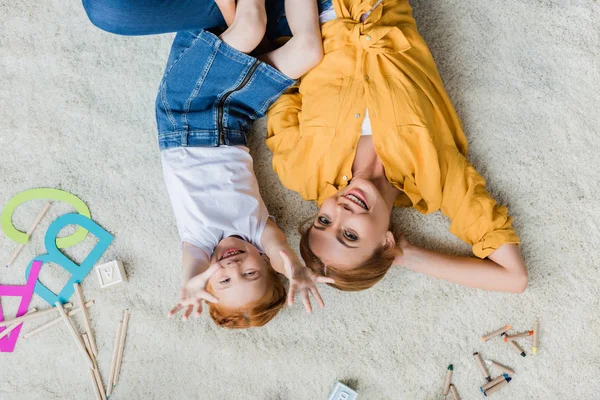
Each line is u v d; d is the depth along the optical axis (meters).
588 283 1.43
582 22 1.43
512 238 1.29
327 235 1.23
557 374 1.44
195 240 1.24
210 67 1.24
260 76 1.26
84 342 1.46
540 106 1.44
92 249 1.47
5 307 1.47
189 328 1.47
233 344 1.47
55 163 1.47
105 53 1.48
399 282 1.47
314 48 1.23
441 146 1.28
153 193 1.48
